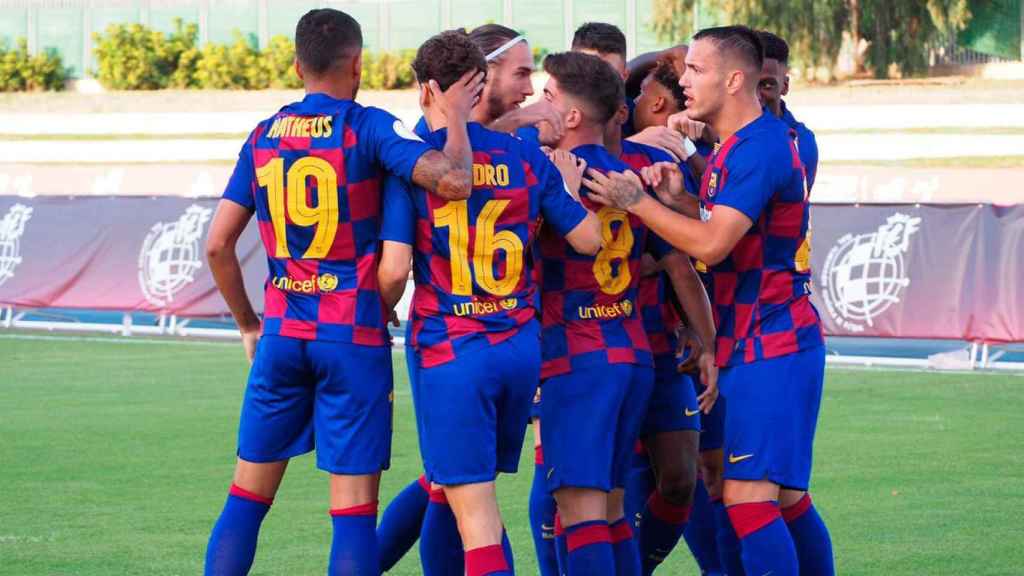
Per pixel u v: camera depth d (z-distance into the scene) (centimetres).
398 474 1922
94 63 9769
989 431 2231
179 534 1544
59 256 3831
